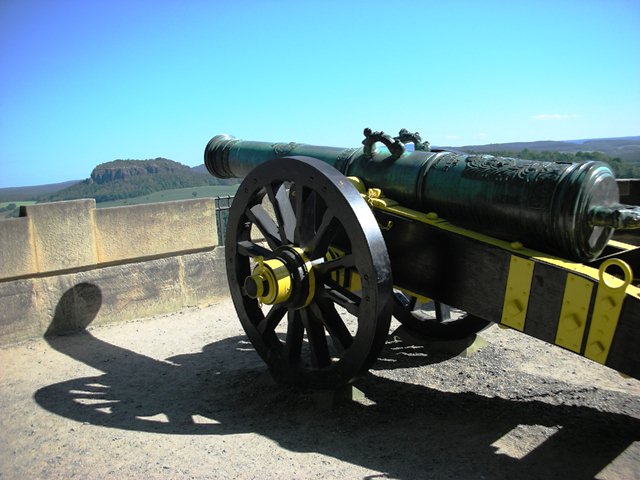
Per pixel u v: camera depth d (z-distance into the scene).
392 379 3.74
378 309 2.80
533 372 3.91
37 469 2.75
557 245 2.63
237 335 4.98
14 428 3.27
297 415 3.21
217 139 4.88
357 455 2.71
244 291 3.46
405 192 3.27
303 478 2.48
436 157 3.24
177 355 4.53
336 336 3.17
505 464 2.60
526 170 2.76
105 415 3.40
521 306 2.69
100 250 5.10
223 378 3.98
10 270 4.65
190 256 5.70
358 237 2.81
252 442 2.89
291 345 3.35
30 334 4.85
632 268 2.77
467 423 3.06
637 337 2.29
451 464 2.61
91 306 5.14
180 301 5.67
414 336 4.35
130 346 4.74
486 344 4.40
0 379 4.08
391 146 3.37
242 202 3.49
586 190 2.51
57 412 3.47
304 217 3.14
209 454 2.77
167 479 2.53
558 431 2.95
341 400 3.28
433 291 3.09
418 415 3.18
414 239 3.12
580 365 4.04
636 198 5.88
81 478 2.62
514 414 3.18
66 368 4.27
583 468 2.56
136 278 5.37
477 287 2.88
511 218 2.76
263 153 4.36
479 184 2.89
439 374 3.83
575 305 2.47
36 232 4.75
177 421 3.26
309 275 3.08
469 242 2.88
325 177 2.93
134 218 5.26
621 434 2.91
